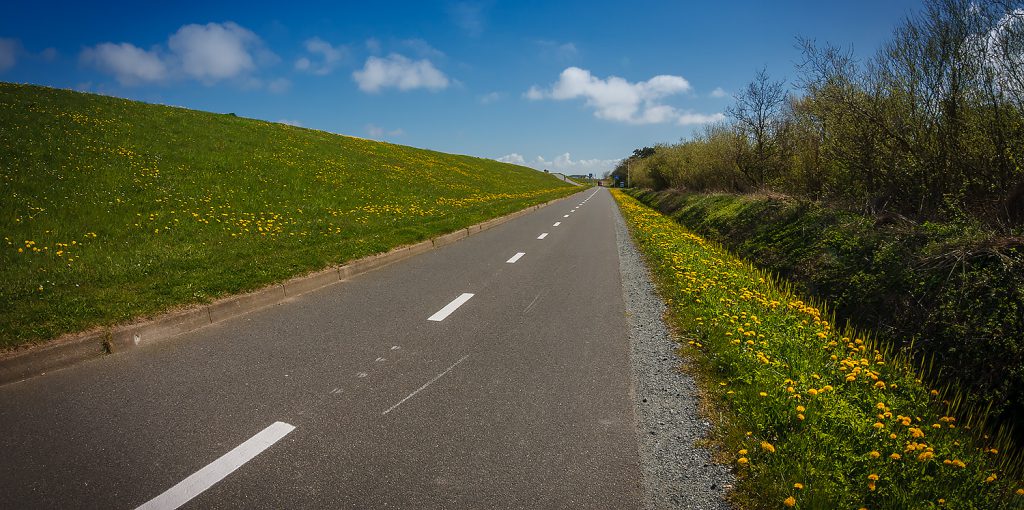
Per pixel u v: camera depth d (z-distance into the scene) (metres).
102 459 2.96
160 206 12.80
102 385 4.04
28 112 19.28
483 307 6.73
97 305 5.53
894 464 3.09
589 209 30.52
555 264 10.22
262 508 2.59
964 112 7.62
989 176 7.17
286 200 16.84
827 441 3.23
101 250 9.02
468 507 2.63
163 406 3.67
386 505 2.63
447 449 3.19
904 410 3.92
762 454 3.10
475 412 3.70
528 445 3.26
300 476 2.87
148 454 3.03
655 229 16.42
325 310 6.46
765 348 4.80
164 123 24.72
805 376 4.15
